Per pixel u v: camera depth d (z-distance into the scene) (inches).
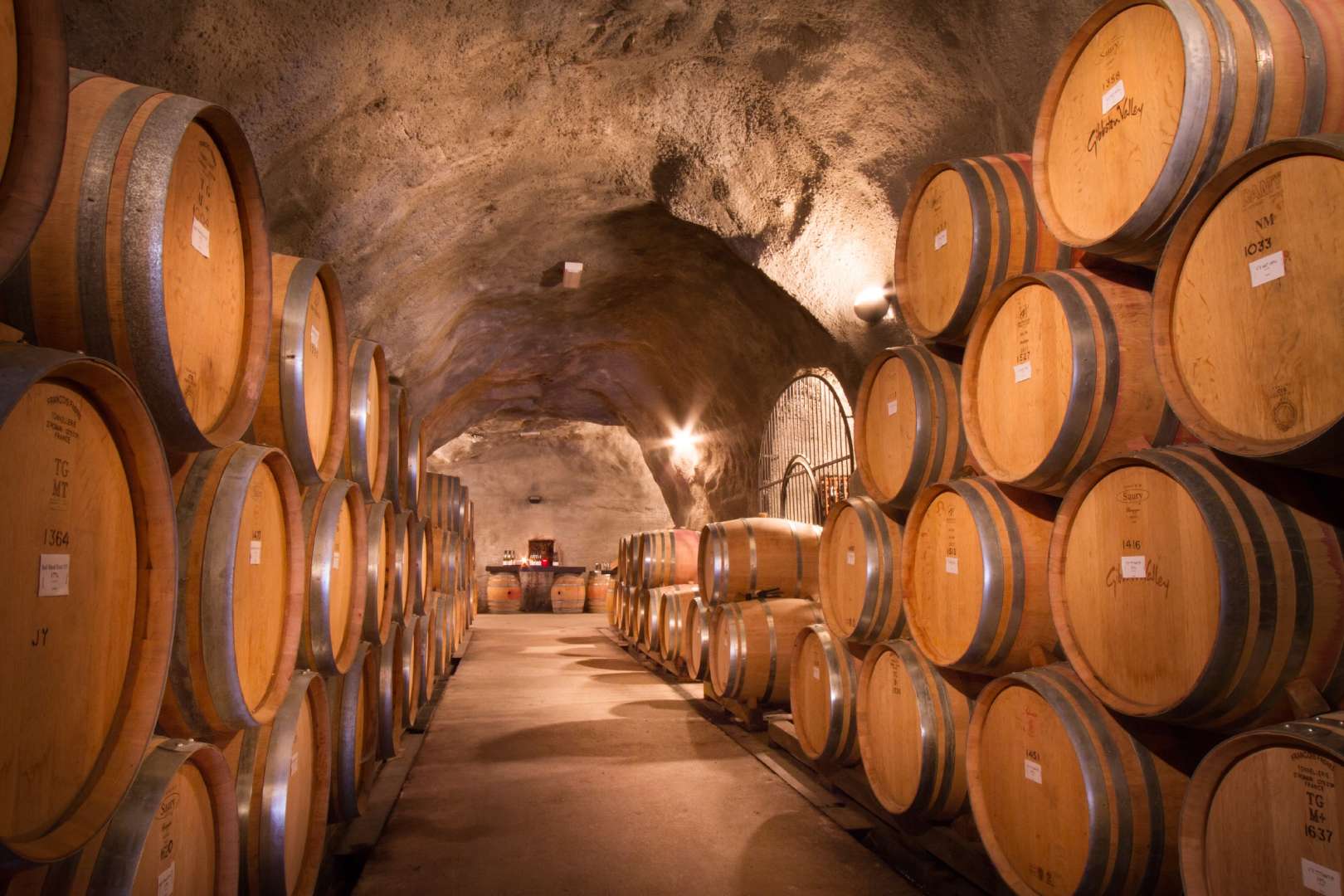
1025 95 177.6
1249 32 87.7
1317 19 88.5
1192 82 87.4
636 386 543.5
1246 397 79.4
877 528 171.8
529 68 218.2
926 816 145.4
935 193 154.6
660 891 145.6
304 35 161.5
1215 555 80.6
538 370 515.8
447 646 360.5
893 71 209.8
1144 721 102.0
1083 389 108.5
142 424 66.1
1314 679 79.4
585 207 314.8
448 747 247.0
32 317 67.8
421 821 181.2
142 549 69.2
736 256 346.0
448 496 382.6
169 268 80.2
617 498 860.6
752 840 169.9
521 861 158.7
